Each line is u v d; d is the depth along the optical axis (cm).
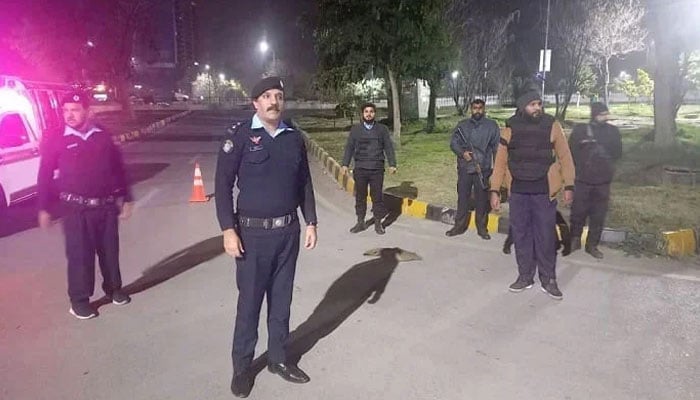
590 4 3128
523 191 552
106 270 538
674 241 697
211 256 698
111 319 508
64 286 597
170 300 553
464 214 789
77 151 501
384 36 1578
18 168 920
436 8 1611
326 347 453
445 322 500
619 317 510
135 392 386
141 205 1023
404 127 2475
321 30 1669
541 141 544
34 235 812
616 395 382
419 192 1058
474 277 619
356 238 786
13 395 383
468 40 3409
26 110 959
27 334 478
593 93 3812
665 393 385
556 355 438
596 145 670
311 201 399
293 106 5359
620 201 929
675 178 1074
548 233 551
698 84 2586
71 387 393
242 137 365
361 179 799
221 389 390
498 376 407
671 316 512
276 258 385
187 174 1418
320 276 623
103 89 5303
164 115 4119
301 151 379
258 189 368
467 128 761
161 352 444
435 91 2269
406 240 775
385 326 492
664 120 1552
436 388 391
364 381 401
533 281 589
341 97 2341
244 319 379
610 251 709
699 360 431
